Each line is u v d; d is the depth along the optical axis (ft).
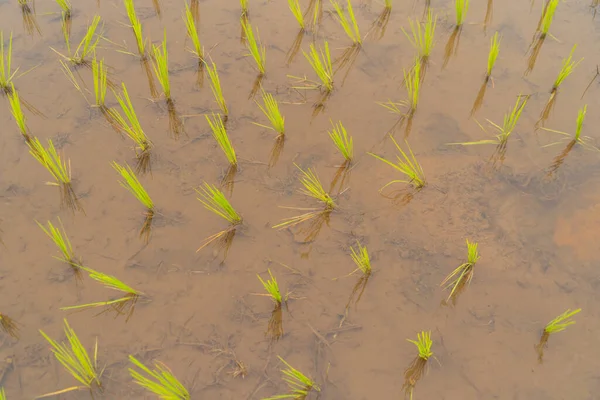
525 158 12.40
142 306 10.22
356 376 9.21
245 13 16.76
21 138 13.14
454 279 10.44
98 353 9.61
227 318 10.02
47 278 10.61
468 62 14.85
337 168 12.46
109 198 11.98
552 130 12.91
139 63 15.20
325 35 16.03
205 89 14.44
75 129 13.41
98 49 15.55
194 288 10.46
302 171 12.41
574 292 10.16
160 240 11.21
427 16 16.48
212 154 12.85
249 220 11.53
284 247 11.06
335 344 9.61
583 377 9.11
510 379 9.14
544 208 11.44
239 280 10.56
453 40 15.57
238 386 9.11
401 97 14.01
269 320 9.97
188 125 13.51
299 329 9.83
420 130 13.17
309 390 9.05
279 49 15.57
